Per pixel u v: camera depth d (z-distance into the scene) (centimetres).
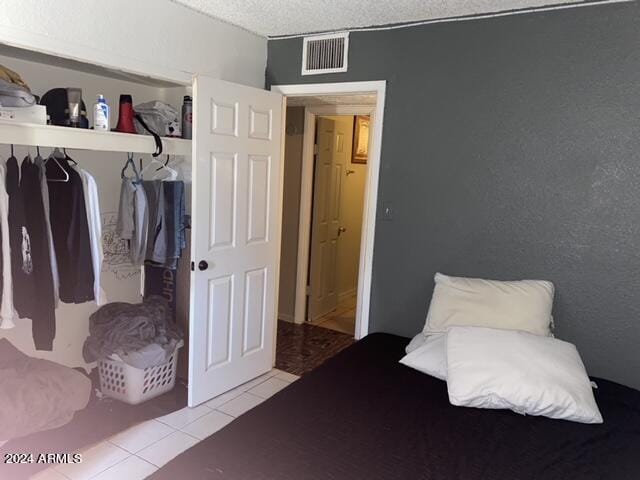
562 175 242
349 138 499
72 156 283
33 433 228
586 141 235
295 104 424
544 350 200
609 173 231
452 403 194
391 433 172
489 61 253
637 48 220
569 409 184
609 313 238
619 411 198
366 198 317
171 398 294
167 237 285
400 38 276
